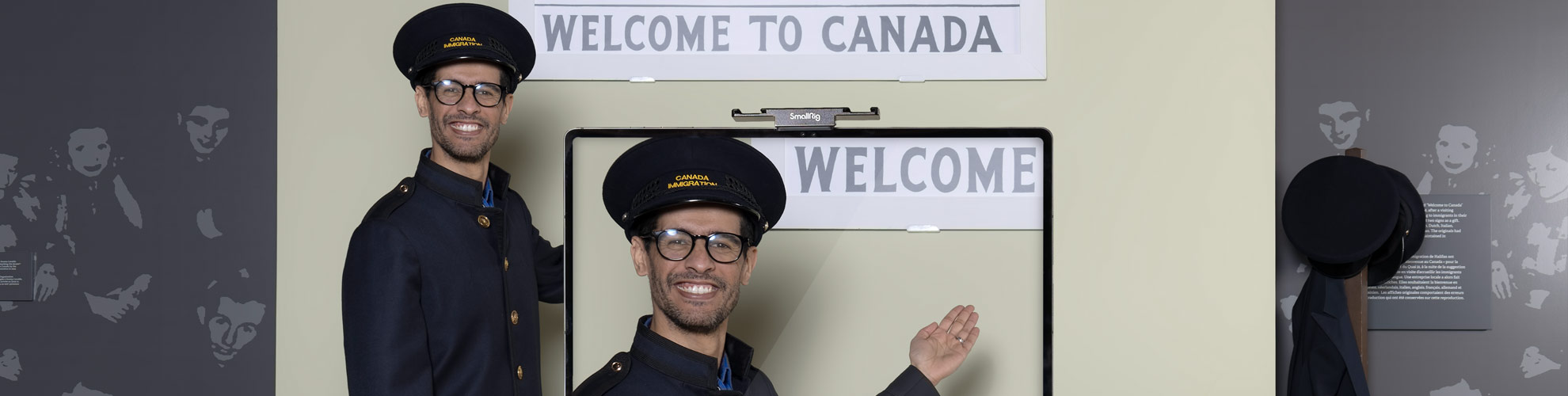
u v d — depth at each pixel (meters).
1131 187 1.75
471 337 1.46
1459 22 2.18
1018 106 1.75
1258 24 1.75
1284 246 2.15
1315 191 1.77
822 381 1.65
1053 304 1.74
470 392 1.44
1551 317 2.15
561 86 1.73
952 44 1.75
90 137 2.24
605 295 1.63
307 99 1.72
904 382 1.50
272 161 2.25
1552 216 2.15
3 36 2.24
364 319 1.39
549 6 1.73
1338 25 2.19
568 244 1.64
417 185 1.49
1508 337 2.15
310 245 1.71
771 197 1.34
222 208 2.24
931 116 1.74
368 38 1.73
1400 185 1.83
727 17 1.74
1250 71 1.75
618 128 1.66
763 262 1.66
